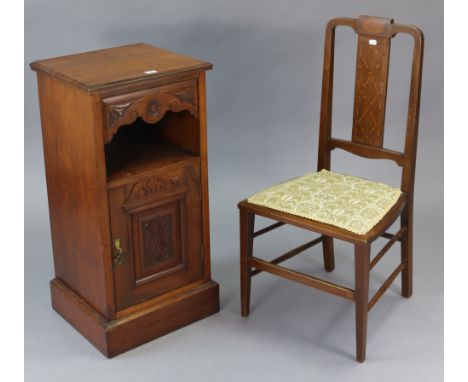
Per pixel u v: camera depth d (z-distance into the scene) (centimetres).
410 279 331
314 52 386
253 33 381
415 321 321
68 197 304
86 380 293
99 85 275
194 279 321
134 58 302
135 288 305
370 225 291
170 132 318
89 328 309
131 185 294
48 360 302
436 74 390
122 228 297
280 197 306
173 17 375
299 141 402
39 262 358
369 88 315
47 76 294
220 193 401
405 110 396
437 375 294
